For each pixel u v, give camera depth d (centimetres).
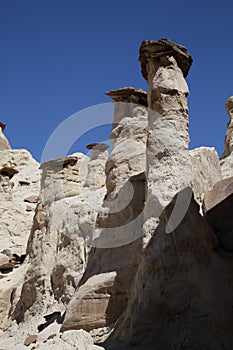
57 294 1438
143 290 958
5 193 2428
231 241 1027
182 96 1163
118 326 1000
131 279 1090
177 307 922
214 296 907
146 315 927
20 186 3184
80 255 1428
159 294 941
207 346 865
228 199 1143
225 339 866
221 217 1109
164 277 959
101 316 1077
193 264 958
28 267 1661
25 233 2259
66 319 1113
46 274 1516
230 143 2289
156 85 1169
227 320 879
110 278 1112
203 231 989
